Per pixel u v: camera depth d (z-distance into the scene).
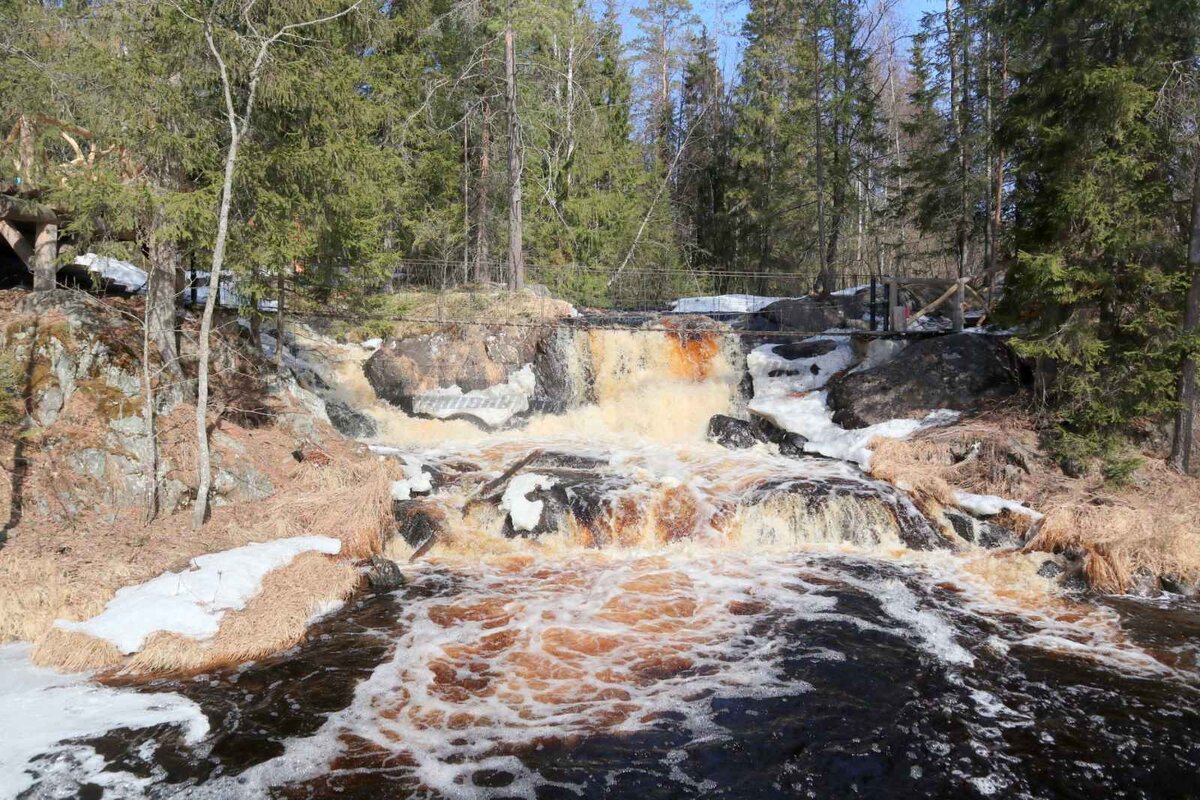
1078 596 10.30
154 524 9.93
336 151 11.30
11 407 10.08
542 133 24.00
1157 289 12.23
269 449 12.19
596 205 25.83
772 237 34.59
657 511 12.21
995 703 7.63
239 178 10.48
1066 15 12.52
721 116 39.25
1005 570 11.05
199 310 14.81
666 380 17.59
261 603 8.84
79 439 10.14
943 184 24.19
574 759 6.59
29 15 11.51
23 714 6.86
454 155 24.16
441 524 11.74
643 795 6.13
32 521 9.27
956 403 15.30
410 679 7.85
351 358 17.27
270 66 10.34
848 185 31.78
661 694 7.69
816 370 18.02
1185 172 12.70
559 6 24.67
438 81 21.31
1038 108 13.23
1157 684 8.02
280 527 10.49
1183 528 10.99
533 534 11.78
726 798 6.12
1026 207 13.79
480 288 20.91
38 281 12.36
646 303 26.06
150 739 6.65
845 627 9.26
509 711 7.32
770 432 16.52
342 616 9.27
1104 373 13.06
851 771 6.52
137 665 7.71
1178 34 12.27
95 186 9.52
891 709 7.49
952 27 23.42
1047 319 13.42
